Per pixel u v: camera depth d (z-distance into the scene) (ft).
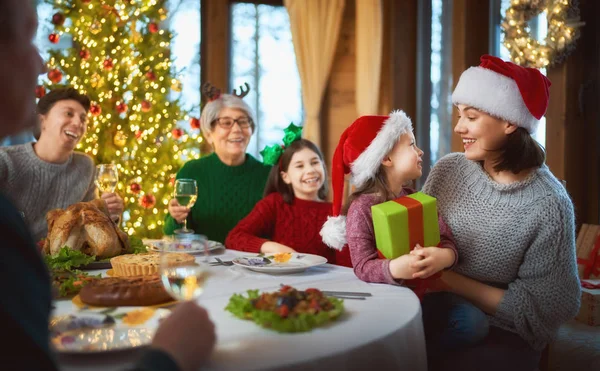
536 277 5.46
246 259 5.80
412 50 15.44
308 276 5.33
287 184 8.33
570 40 10.49
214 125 9.66
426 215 5.16
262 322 3.55
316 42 15.38
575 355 7.03
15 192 8.27
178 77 15.30
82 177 8.83
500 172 5.76
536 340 5.49
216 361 2.96
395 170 5.73
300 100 16.38
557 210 5.41
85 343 3.13
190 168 9.68
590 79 11.21
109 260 5.66
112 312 3.78
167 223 9.12
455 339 5.29
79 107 8.49
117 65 14.05
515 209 5.53
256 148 16.35
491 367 5.30
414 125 15.35
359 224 5.43
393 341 3.52
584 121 11.28
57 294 4.35
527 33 10.88
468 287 5.60
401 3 15.35
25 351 1.94
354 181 5.83
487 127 5.53
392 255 5.02
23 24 2.21
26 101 2.28
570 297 5.39
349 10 15.62
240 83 16.26
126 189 14.03
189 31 16.29
